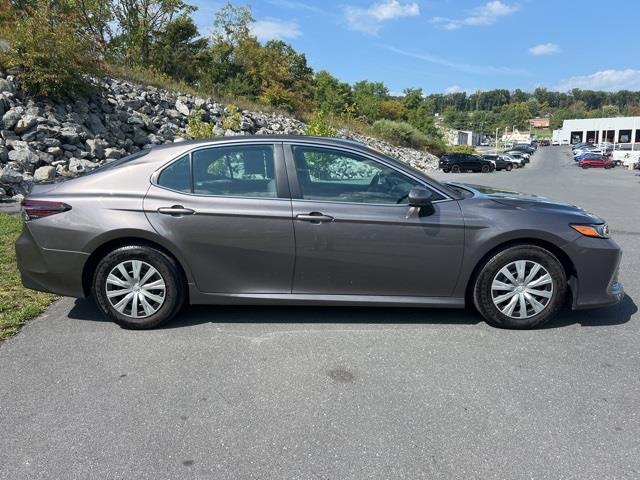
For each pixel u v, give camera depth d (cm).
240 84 3525
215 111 2253
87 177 430
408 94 7281
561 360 376
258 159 424
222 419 297
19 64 1323
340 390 331
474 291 431
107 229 409
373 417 300
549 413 306
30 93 1341
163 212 411
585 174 3712
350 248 412
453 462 260
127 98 1812
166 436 280
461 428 290
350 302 424
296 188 418
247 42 3900
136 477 248
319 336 416
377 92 7875
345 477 249
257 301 423
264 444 274
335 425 292
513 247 421
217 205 411
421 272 420
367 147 437
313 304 426
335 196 420
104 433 283
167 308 423
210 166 424
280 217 409
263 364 366
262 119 2655
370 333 422
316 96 5525
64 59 1384
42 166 1148
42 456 263
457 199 426
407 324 442
